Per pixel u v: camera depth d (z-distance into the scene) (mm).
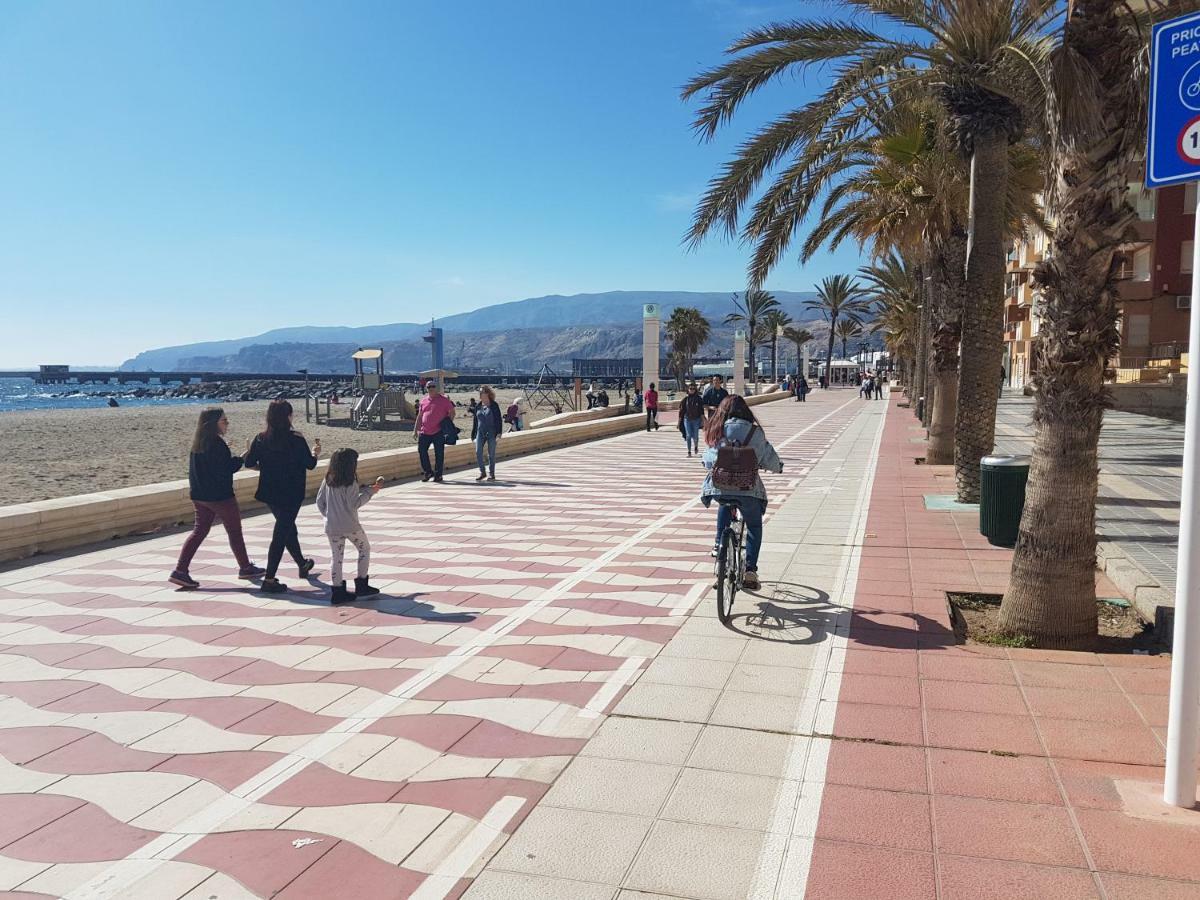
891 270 38562
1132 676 4750
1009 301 59969
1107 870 2898
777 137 10609
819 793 3496
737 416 6391
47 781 3752
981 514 8617
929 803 3393
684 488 14094
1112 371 5328
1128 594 6355
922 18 9992
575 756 3895
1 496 16844
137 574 7832
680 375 91750
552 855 3084
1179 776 3273
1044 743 3918
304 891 2891
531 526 10344
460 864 3037
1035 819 3246
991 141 10469
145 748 4082
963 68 10117
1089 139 4996
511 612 6402
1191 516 3186
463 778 3705
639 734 4117
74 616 6402
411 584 7367
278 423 7223
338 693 4770
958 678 4781
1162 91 3217
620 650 5410
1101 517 9383
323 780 3719
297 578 7684
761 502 6434
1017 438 20953
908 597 6559
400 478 15289
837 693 4590
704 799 3471
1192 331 3131
